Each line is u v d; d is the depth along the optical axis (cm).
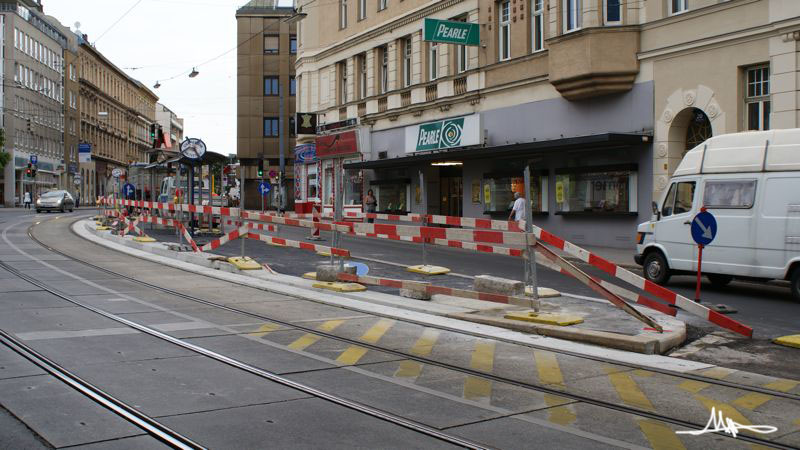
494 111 2897
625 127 2311
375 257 2077
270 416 584
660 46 2186
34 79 7250
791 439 556
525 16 2717
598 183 2412
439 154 2955
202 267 1694
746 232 1358
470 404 634
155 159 3022
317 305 1209
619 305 956
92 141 9112
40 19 7562
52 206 4834
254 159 6938
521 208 2309
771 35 1873
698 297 1184
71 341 846
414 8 3453
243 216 1667
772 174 1336
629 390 693
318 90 4516
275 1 7006
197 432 538
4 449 492
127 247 2159
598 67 2283
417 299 1231
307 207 4334
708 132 2116
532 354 855
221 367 743
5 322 953
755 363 834
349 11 4122
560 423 585
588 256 992
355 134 3884
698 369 785
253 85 6944
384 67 3838
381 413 598
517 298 1049
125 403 605
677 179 1498
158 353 799
